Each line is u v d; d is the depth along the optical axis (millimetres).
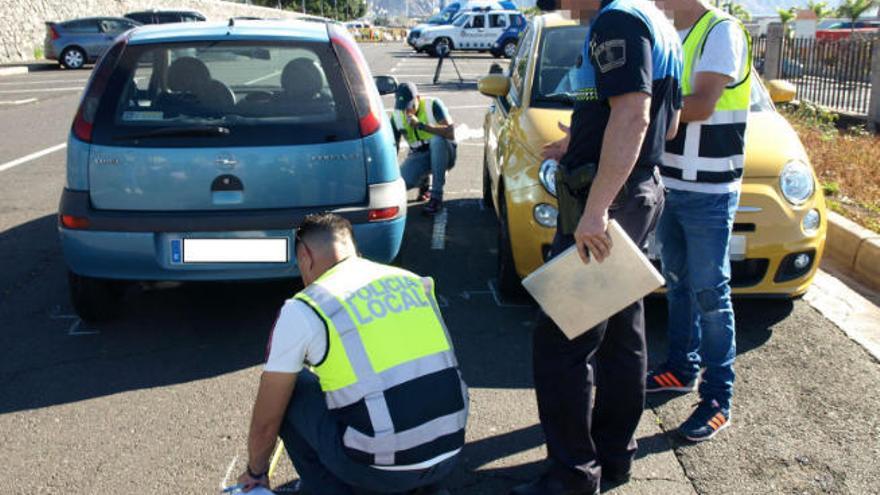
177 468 3346
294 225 4203
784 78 14078
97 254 4219
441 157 7000
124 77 4316
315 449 2623
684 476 3281
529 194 4586
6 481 3254
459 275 5613
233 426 3668
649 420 3711
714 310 3471
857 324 4766
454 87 18703
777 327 4703
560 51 5645
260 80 4879
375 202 4328
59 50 25609
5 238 6512
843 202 6996
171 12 27531
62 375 4148
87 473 3311
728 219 3402
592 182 2754
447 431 2545
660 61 2736
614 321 3053
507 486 3229
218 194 4199
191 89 4320
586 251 2744
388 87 6094
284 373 2467
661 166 3408
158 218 4172
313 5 89375
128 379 4105
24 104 15500
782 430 3613
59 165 9414
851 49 11992
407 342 2523
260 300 5113
